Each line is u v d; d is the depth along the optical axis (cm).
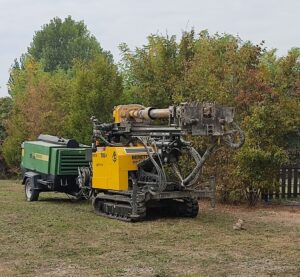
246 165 1566
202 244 1073
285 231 1224
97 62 2208
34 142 1858
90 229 1226
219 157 1617
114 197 1411
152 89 1942
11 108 3183
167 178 1378
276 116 1592
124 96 2219
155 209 1491
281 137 1655
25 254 976
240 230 1228
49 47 6119
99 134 1491
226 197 1672
